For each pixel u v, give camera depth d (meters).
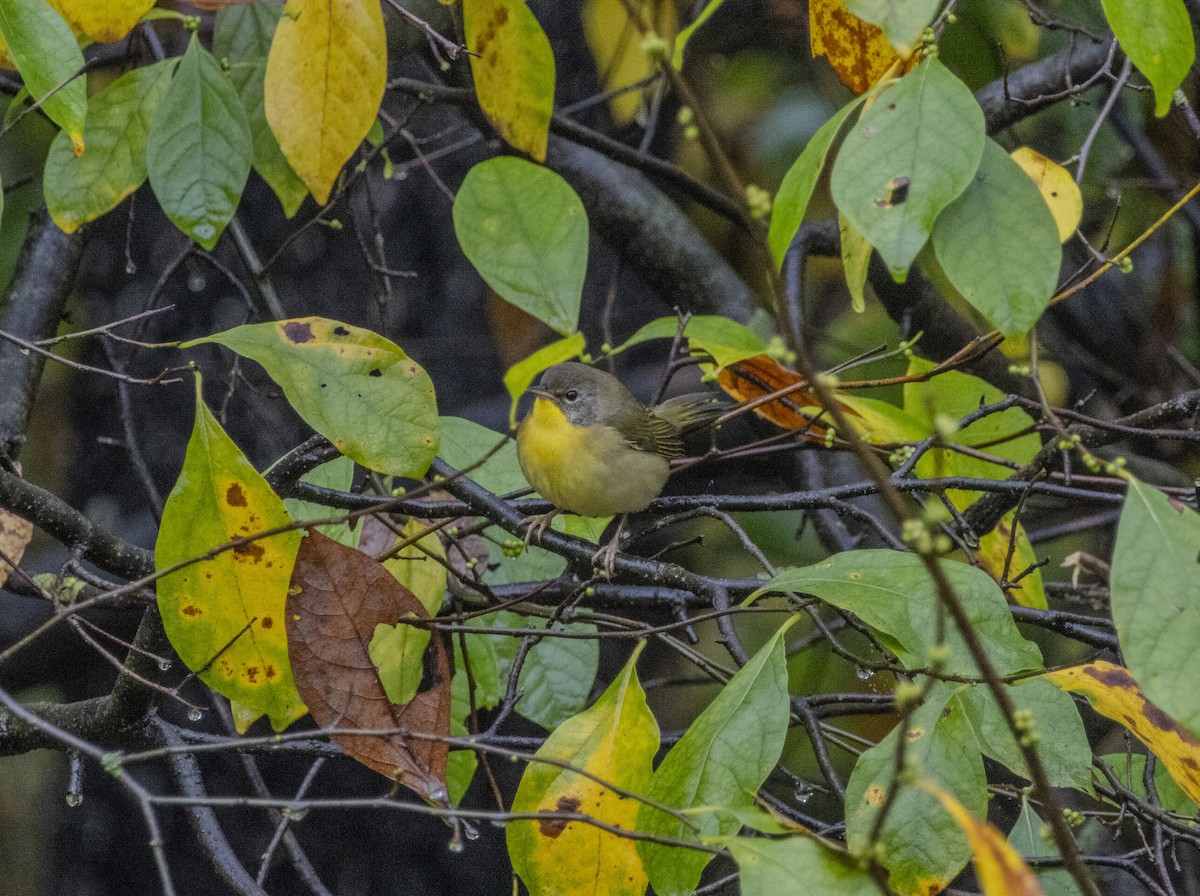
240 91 8.08
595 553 7.82
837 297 14.40
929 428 8.26
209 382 12.59
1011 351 7.21
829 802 12.05
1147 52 5.35
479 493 7.60
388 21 9.16
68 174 7.27
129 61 9.47
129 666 7.10
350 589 5.81
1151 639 4.52
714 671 6.64
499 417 13.11
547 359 6.98
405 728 5.37
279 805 4.57
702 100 13.28
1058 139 12.31
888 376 11.93
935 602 5.48
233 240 9.25
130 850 12.54
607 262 14.48
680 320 7.80
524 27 6.76
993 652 5.50
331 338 6.03
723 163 4.22
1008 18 11.19
